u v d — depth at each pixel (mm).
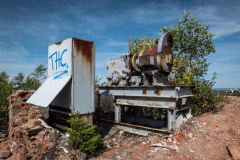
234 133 5105
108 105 7898
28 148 4000
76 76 4363
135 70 5664
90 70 4699
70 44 4312
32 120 4738
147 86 4879
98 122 6203
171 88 4465
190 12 8078
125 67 5754
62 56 4598
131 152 3910
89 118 4648
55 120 5332
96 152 4051
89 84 4672
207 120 5602
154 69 5238
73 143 3826
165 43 5391
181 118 5188
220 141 4531
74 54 4320
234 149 4023
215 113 6406
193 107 6180
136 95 5184
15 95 5566
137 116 6254
